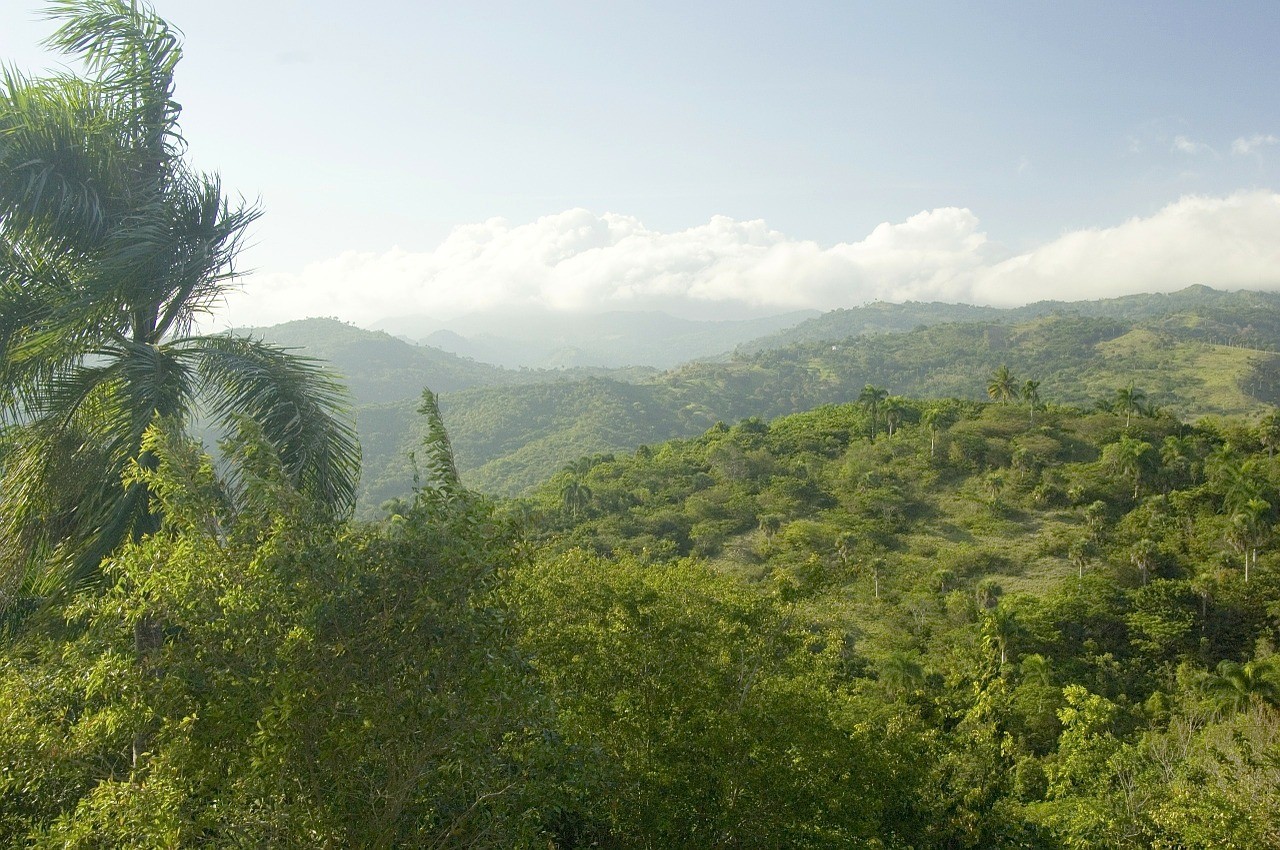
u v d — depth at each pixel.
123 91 9.25
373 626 6.29
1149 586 43.00
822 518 60.62
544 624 11.85
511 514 7.26
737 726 11.40
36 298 8.48
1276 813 15.87
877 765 12.84
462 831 7.55
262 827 6.39
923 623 44.09
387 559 6.35
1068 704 31.97
